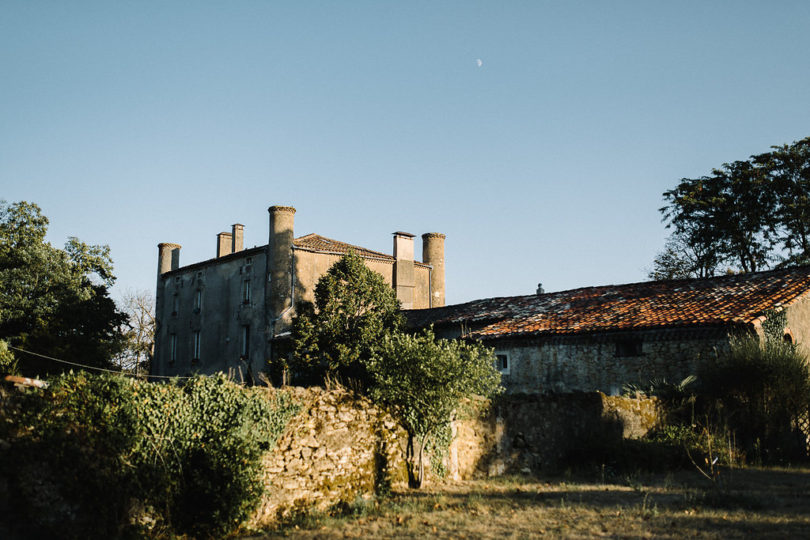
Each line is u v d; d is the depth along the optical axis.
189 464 9.12
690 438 15.17
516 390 21.22
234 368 35.22
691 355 17.86
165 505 8.80
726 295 20.14
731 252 39.06
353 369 22.94
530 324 22.17
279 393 10.51
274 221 34.19
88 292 38.88
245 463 9.30
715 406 15.95
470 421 13.80
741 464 14.59
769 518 8.96
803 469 13.90
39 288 37.59
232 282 36.91
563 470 14.67
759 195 37.97
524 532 8.70
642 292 23.17
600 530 8.64
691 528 8.55
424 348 12.62
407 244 38.12
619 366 19.14
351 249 26.06
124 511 8.37
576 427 15.50
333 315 24.34
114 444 8.38
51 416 8.05
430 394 12.28
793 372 15.09
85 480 8.10
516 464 14.37
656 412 16.98
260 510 9.74
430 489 12.16
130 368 49.66
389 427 12.30
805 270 20.88
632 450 14.17
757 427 15.32
